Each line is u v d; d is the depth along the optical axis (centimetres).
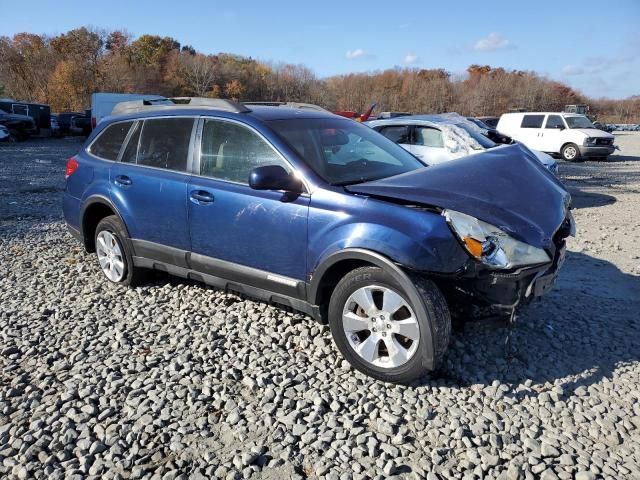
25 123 3044
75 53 7806
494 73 10594
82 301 504
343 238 354
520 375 361
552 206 370
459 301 346
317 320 388
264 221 396
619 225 865
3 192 1188
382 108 9512
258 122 421
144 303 494
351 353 361
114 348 406
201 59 8969
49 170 1647
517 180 381
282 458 282
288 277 393
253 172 371
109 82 7612
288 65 9519
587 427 307
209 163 444
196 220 442
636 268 605
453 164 390
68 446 292
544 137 2148
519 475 268
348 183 394
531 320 447
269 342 408
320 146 423
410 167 460
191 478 268
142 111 524
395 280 334
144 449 291
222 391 343
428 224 330
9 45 7731
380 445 291
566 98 9469
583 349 399
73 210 569
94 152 559
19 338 425
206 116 455
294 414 317
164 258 479
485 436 295
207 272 447
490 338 411
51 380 361
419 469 272
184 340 416
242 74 9000
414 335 332
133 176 496
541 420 313
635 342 412
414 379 341
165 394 341
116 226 519
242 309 472
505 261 326
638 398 335
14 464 279
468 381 352
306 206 376
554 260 362
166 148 480
